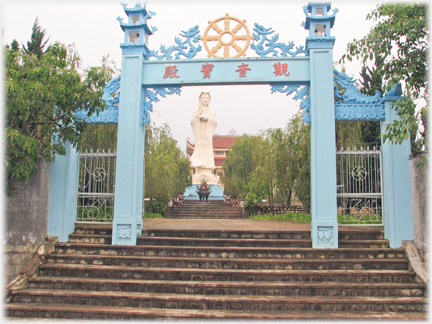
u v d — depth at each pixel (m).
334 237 7.52
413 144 8.77
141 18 8.53
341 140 11.70
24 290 6.56
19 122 7.50
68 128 7.59
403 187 7.68
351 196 8.08
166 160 19.12
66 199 8.18
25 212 7.58
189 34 8.41
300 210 19.12
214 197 27.14
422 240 7.02
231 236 8.12
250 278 6.72
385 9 7.46
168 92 8.43
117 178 8.07
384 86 7.67
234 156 27.03
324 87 7.93
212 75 8.24
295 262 7.02
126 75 8.36
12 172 6.80
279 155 15.55
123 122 8.23
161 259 7.21
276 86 8.22
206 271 6.79
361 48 7.80
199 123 28.27
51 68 7.32
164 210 20.84
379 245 7.70
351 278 6.73
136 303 6.17
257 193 20.45
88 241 8.10
